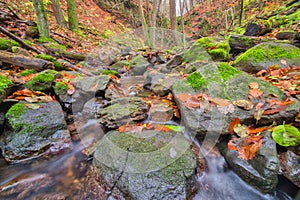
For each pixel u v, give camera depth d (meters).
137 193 1.28
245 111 1.81
